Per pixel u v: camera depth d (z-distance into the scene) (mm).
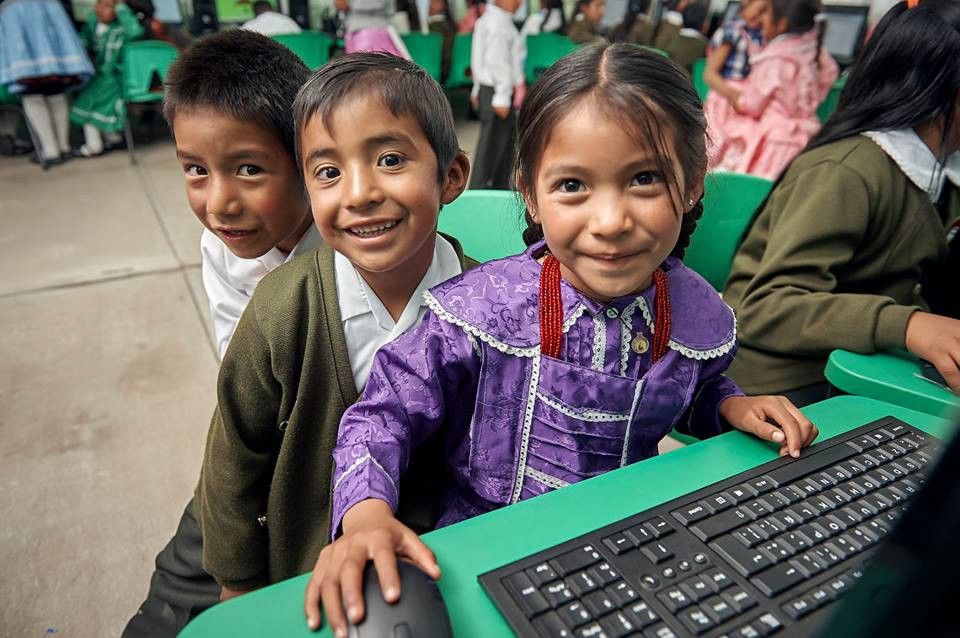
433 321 593
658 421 610
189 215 3041
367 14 3602
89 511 1379
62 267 2477
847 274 954
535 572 402
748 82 2662
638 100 449
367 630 353
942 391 668
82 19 3965
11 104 3760
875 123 901
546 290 577
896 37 876
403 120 541
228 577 696
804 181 920
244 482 687
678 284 606
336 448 557
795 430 553
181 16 4305
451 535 452
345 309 640
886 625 223
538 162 495
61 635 1109
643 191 469
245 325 643
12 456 1525
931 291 1015
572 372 571
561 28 4820
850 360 744
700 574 408
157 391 1781
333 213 556
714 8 3938
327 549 426
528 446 606
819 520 460
